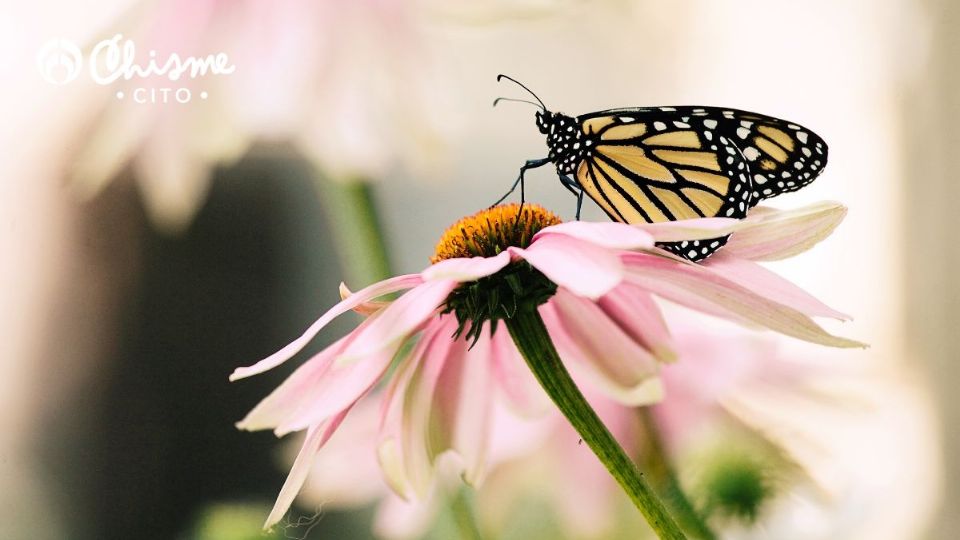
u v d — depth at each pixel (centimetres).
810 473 61
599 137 56
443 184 73
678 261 53
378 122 61
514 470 62
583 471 62
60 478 85
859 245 96
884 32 95
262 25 62
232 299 94
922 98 96
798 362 63
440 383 57
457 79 62
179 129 62
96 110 63
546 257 52
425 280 52
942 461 78
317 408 53
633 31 83
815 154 54
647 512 53
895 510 68
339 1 62
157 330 88
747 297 53
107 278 85
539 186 80
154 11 62
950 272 96
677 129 55
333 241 94
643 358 56
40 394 85
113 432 87
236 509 61
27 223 77
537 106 82
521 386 57
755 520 60
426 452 56
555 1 62
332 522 66
